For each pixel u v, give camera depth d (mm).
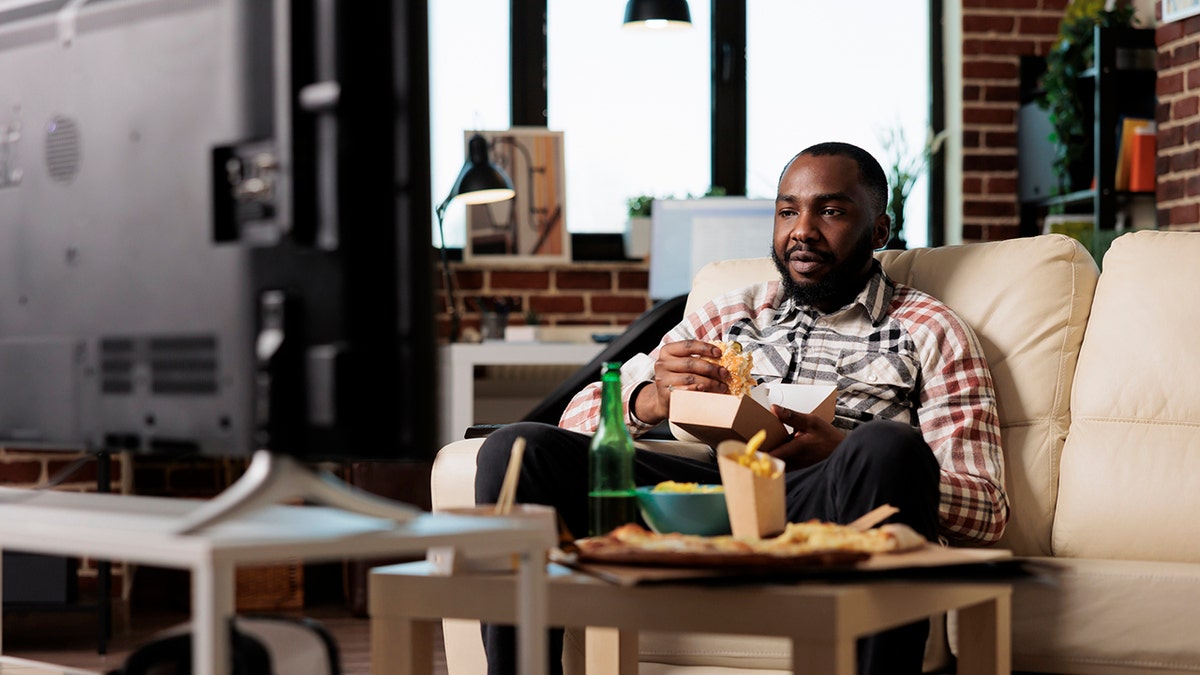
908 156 5254
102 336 1073
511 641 1602
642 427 2119
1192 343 2016
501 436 1852
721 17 5180
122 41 1063
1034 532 2039
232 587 893
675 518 1568
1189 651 1725
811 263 2188
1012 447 2076
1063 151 4789
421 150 1018
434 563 1468
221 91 1006
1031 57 5109
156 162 1041
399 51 1006
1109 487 1981
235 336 997
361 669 2986
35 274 1118
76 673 1455
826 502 1728
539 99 5090
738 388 1976
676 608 1227
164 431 1034
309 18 989
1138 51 4758
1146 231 2160
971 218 5156
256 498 967
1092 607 1759
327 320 984
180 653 1064
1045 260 2160
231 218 1009
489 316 4594
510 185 4406
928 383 2070
